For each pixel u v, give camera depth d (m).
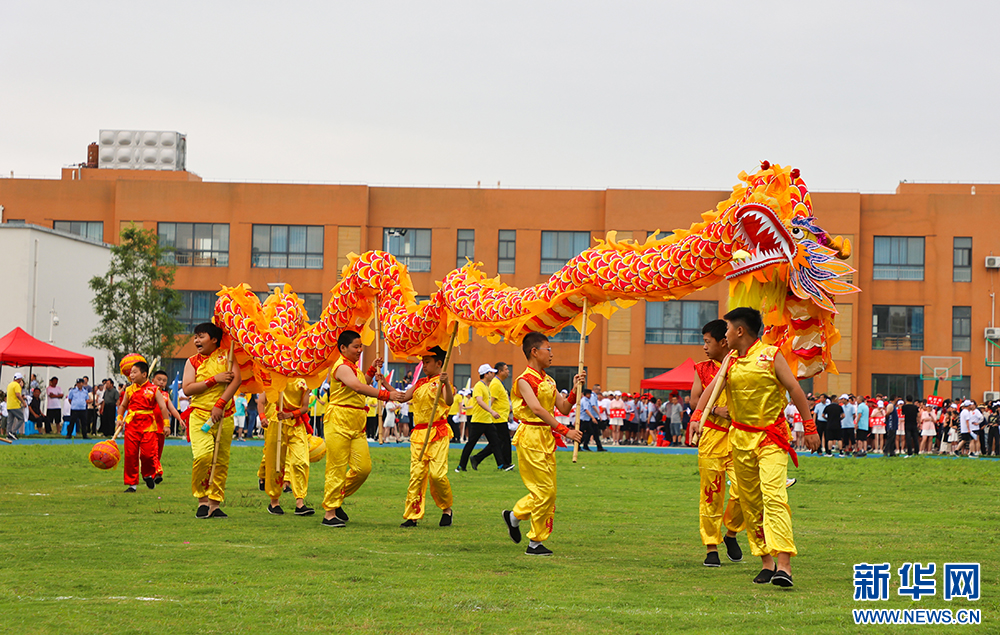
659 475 19.00
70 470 17.50
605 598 6.64
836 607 6.41
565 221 44.78
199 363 11.38
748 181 8.69
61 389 34.28
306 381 11.52
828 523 11.25
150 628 5.68
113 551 8.37
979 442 31.56
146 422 14.11
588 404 29.02
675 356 44.06
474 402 19.00
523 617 6.04
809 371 8.88
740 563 8.27
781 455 7.24
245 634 5.58
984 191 45.78
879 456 29.91
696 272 8.80
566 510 12.42
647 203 43.75
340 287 11.63
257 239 45.28
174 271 38.28
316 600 6.46
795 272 8.24
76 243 37.75
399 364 42.41
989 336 42.66
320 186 45.16
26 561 7.84
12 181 45.62
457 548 8.90
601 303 9.88
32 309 34.94
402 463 20.31
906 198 43.78
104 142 51.56
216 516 11.02
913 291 43.59
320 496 13.39
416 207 45.31
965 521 11.51
